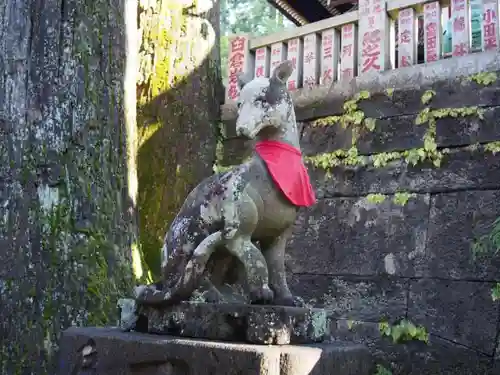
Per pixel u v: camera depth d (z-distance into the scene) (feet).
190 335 9.34
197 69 21.88
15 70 15.16
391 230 16.72
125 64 17.11
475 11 18.84
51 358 13.35
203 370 8.32
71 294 13.97
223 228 9.27
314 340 9.43
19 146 14.73
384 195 17.10
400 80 17.47
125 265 15.39
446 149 16.30
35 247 14.06
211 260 9.73
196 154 21.08
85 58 15.71
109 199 15.58
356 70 18.80
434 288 15.70
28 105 14.96
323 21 19.43
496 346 14.48
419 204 16.46
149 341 9.05
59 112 15.05
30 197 14.39
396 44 19.72
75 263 14.25
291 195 9.43
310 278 17.83
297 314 9.04
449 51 19.10
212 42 22.74
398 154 17.08
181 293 9.52
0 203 14.46
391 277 16.46
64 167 14.80
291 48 20.26
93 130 15.58
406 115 17.19
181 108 21.39
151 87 21.62
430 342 15.46
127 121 16.92
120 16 17.03
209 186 10.03
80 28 15.72
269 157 9.46
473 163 15.79
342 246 17.49
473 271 15.19
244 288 9.93
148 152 21.20
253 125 9.34
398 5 17.97
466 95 16.22
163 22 22.00
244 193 9.23
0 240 14.26
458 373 14.92
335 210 17.90
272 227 9.60
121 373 9.32
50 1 15.47
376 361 16.06
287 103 9.73
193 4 22.39
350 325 16.71
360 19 18.61
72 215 14.62
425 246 16.07
